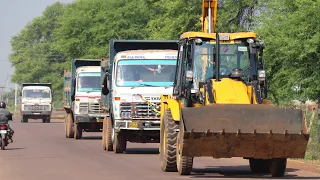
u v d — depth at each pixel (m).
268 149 38.72
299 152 38.81
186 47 44.00
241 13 94.75
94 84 86.94
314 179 39.97
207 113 39.31
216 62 42.75
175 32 100.25
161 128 46.31
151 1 121.00
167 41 65.94
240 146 38.62
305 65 61.38
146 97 60.53
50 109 161.25
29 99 160.75
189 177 41.00
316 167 48.12
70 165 49.78
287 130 38.41
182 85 43.81
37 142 80.50
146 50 62.25
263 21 66.12
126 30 151.00
